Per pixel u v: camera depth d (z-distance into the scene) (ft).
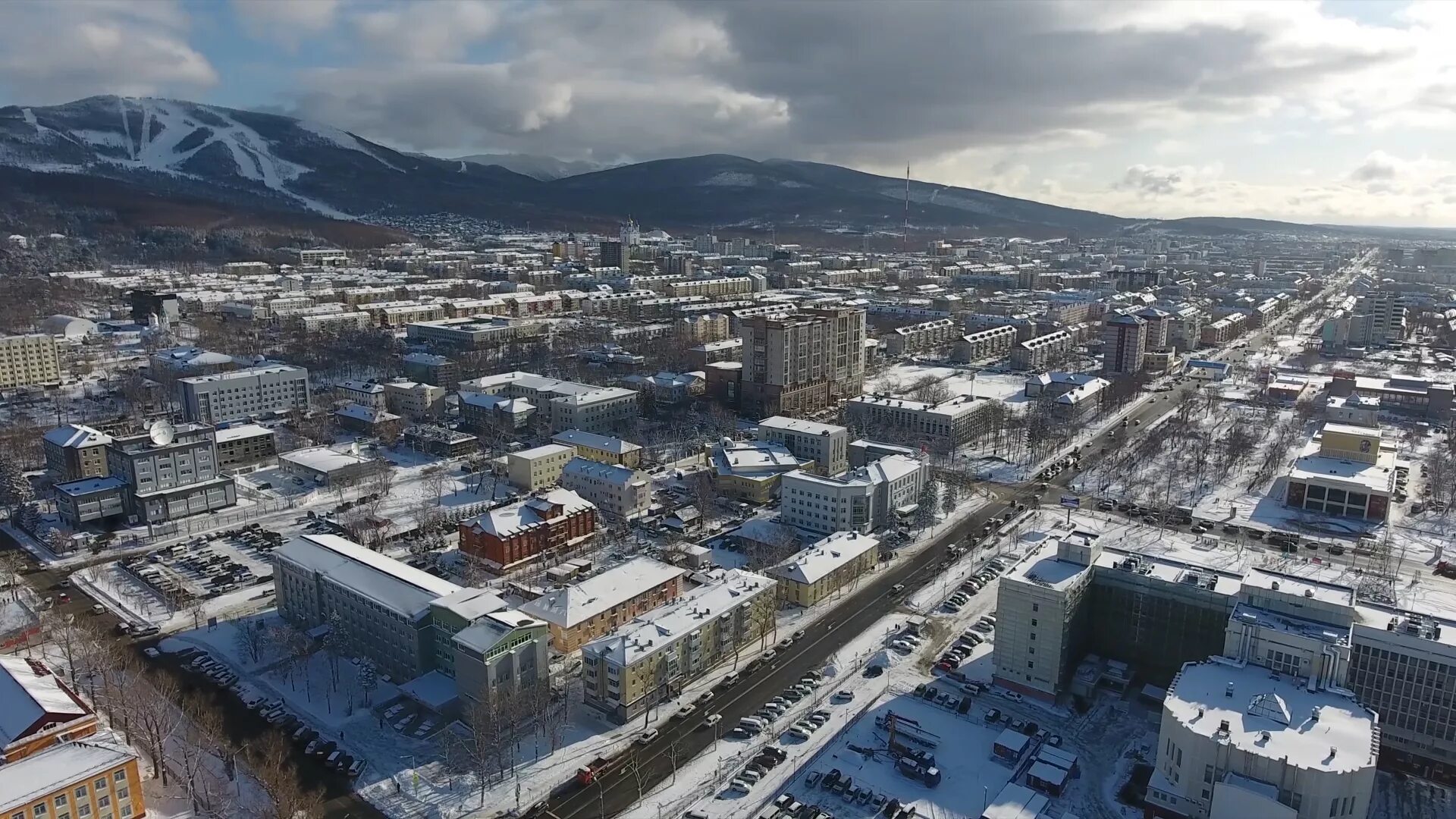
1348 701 574.56
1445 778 604.08
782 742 641.40
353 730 645.10
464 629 654.12
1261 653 618.44
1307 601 630.74
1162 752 572.92
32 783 503.20
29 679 618.85
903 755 619.67
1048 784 584.81
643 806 572.10
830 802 577.02
